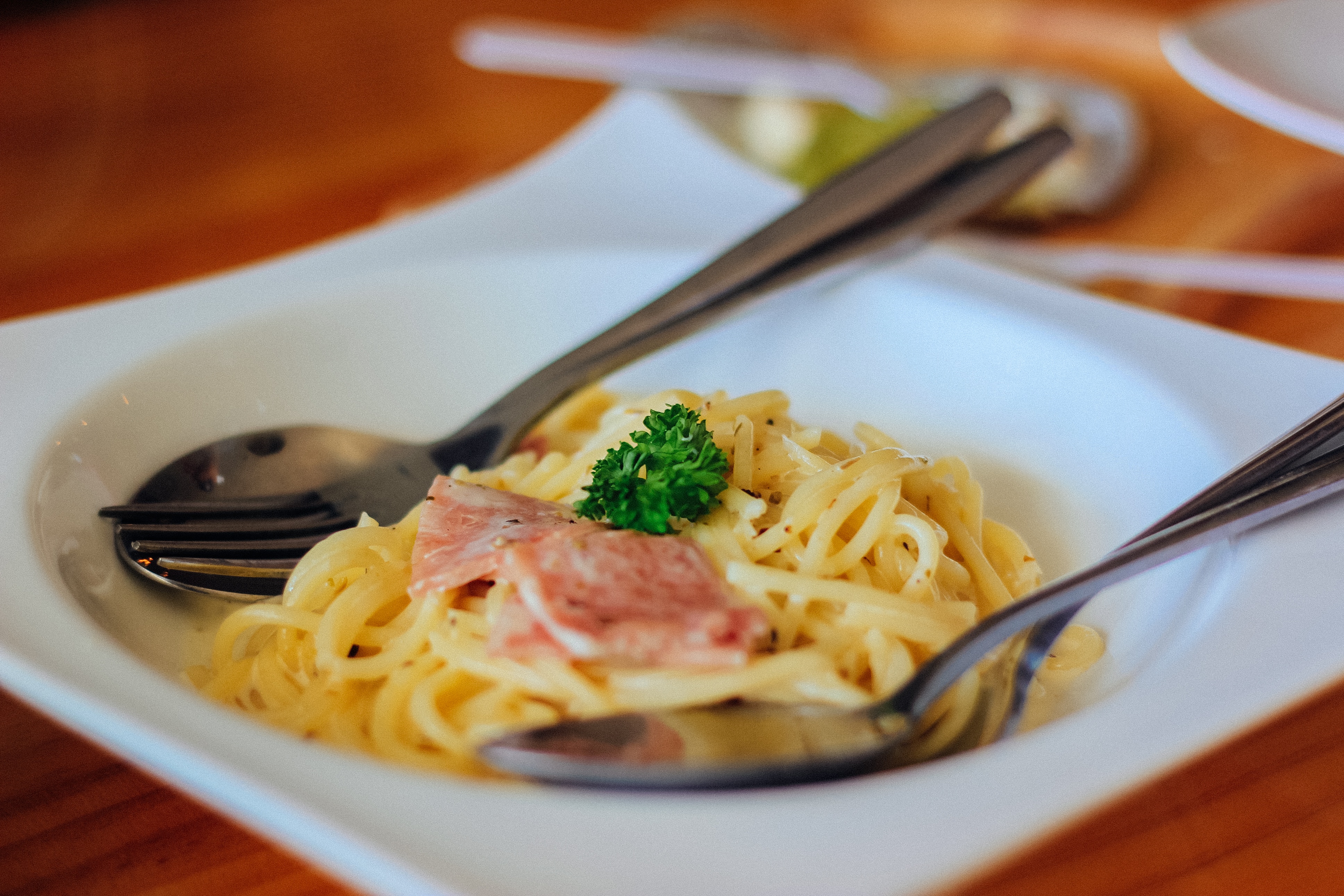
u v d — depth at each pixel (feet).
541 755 0.89
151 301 1.22
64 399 1.10
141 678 0.87
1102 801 0.81
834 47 2.19
